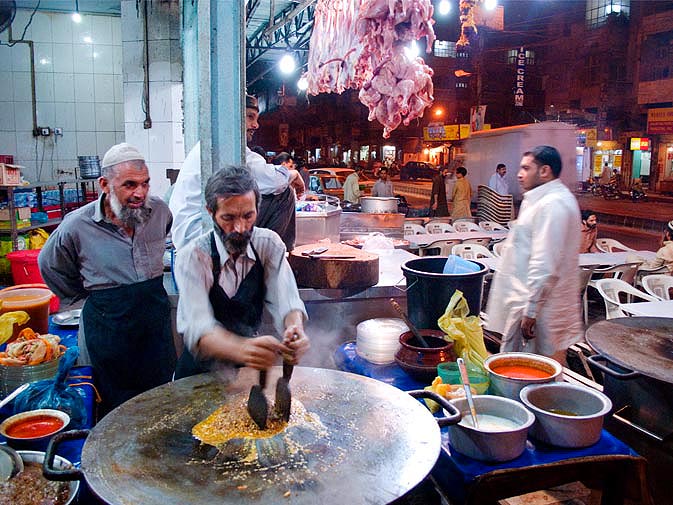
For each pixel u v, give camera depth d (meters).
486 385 2.36
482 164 16.97
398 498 1.38
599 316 6.83
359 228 6.37
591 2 31.44
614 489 2.00
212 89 2.72
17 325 2.87
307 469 1.50
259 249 2.19
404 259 4.27
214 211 1.96
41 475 1.73
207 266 2.09
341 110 41.75
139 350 2.83
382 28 4.50
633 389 2.42
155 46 8.03
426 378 2.57
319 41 5.74
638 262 6.36
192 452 1.59
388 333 2.83
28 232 6.41
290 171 3.57
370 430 1.72
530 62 33.72
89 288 2.79
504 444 1.87
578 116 30.86
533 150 3.25
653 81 28.80
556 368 2.37
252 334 2.25
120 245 2.77
